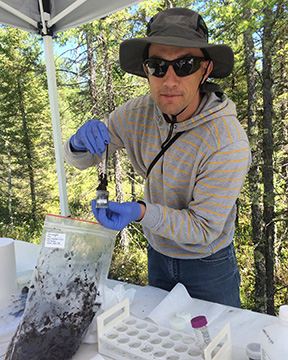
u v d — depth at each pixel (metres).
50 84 1.94
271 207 5.60
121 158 7.04
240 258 6.60
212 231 0.95
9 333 0.78
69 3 1.73
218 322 0.84
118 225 0.76
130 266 6.80
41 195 9.78
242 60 5.64
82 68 7.71
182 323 0.77
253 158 5.57
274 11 5.14
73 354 0.71
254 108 5.46
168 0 6.11
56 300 0.71
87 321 0.73
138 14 6.77
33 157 9.63
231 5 5.27
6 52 9.06
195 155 0.98
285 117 5.67
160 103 0.95
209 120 0.96
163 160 1.06
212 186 0.94
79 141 1.07
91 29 6.65
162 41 0.82
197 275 1.13
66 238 0.72
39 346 0.67
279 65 5.43
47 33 1.88
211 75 1.09
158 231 0.88
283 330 0.51
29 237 8.92
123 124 1.22
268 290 5.82
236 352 0.70
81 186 7.77
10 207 9.23
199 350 0.65
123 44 1.00
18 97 9.30
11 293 0.94
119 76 7.39
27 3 1.77
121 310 0.85
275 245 5.88
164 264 1.19
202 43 0.84
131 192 7.59
